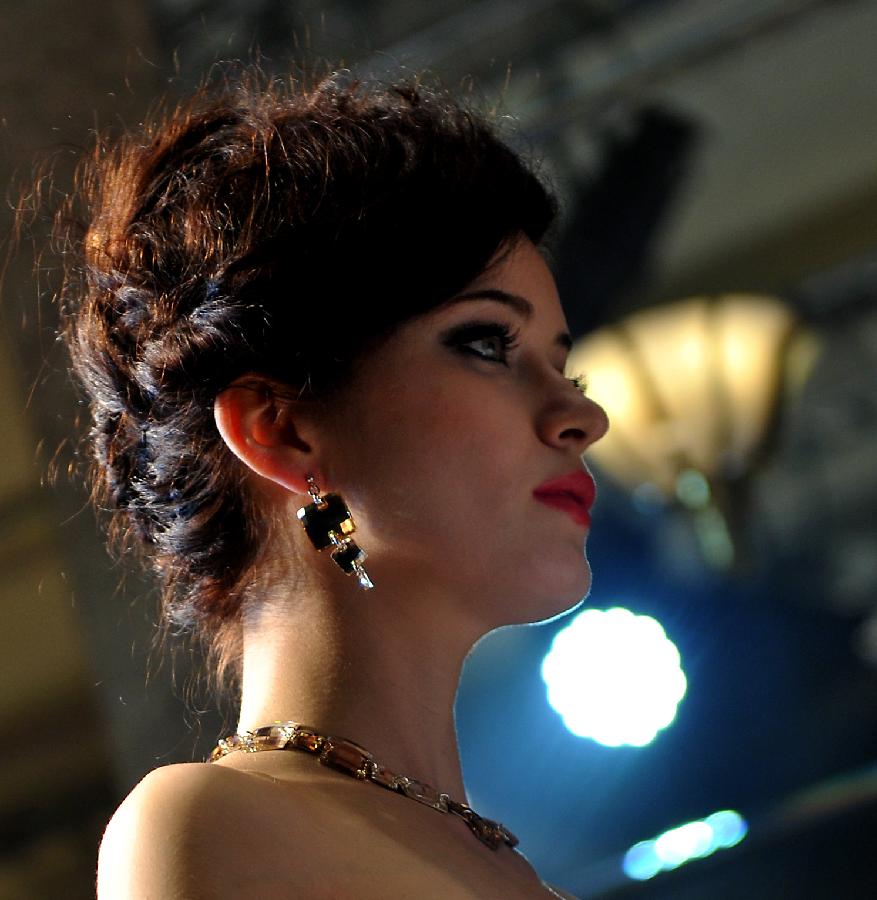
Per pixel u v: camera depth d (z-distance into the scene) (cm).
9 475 662
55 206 240
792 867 634
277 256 188
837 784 648
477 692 1011
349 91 214
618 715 957
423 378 187
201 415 192
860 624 961
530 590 188
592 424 193
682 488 775
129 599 517
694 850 648
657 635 958
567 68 812
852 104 873
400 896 155
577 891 675
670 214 837
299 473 187
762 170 900
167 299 195
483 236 192
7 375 510
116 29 560
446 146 199
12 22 541
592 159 827
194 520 193
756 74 852
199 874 144
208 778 156
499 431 187
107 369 203
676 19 814
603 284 808
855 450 1353
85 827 889
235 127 206
